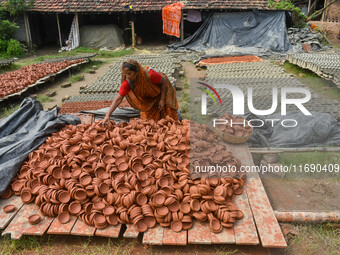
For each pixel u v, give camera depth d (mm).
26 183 3734
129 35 20062
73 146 4188
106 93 8695
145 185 3553
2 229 3514
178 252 3230
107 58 16219
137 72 4492
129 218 3312
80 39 18375
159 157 3904
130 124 4801
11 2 16828
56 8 17531
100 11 17484
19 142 4328
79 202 3453
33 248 3350
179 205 3352
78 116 5637
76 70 13070
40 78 10086
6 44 17031
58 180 3689
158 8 17719
